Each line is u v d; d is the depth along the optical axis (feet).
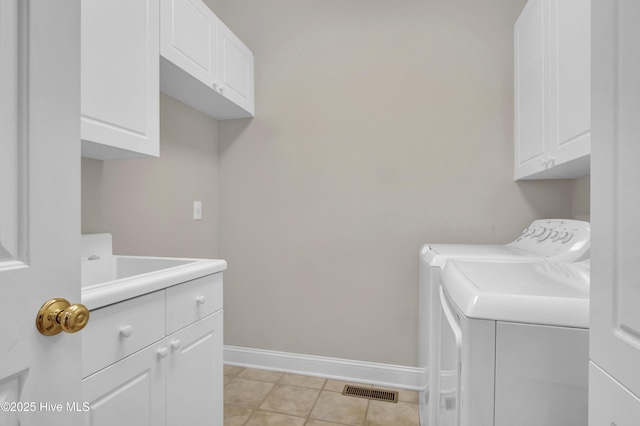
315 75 7.55
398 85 7.12
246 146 7.93
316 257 7.53
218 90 6.30
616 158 1.65
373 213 7.23
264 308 7.81
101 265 4.75
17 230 1.66
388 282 7.15
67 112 1.88
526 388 2.43
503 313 2.46
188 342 3.90
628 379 1.54
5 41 1.59
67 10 1.88
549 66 4.91
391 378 7.06
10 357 1.60
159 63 4.92
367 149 7.27
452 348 2.96
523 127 6.03
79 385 1.96
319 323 7.50
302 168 7.61
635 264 1.51
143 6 4.44
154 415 3.38
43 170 1.76
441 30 6.91
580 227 4.65
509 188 6.62
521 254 4.99
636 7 1.51
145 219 5.93
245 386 6.94
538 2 5.32
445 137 6.89
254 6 7.90
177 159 6.73
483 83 6.73
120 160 5.42
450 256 4.74
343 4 7.41
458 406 2.71
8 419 1.61
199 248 7.38
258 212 7.86
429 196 6.97
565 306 2.39
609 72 1.71
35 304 1.71
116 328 2.97
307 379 7.28
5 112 1.60
